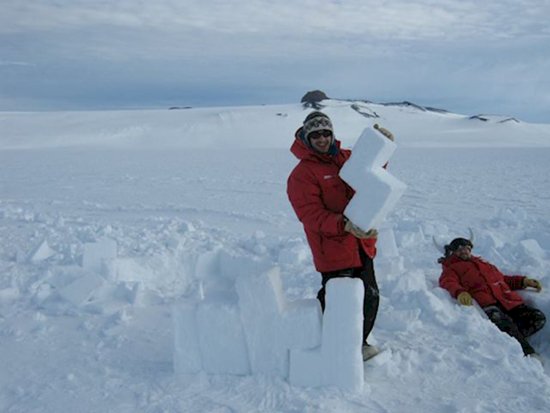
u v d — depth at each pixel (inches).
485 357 136.3
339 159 131.1
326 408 110.7
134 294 185.6
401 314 158.2
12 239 305.1
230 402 115.3
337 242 128.0
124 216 424.5
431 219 376.2
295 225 368.2
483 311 189.0
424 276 203.3
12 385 127.1
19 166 1120.8
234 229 354.6
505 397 117.3
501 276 202.7
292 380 121.1
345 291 116.6
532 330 189.6
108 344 150.6
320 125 125.9
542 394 118.2
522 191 546.6
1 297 195.0
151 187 651.5
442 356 137.0
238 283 123.6
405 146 2696.9
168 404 115.0
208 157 1443.2
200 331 126.3
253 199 514.9
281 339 122.3
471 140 3348.9
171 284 214.8
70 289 187.5
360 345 118.3
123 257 223.3
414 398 116.6
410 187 602.5
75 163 1214.3
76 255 239.5
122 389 122.9
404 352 137.1
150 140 3097.9
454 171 844.6
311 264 234.7
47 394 121.9
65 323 169.5
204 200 515.8
